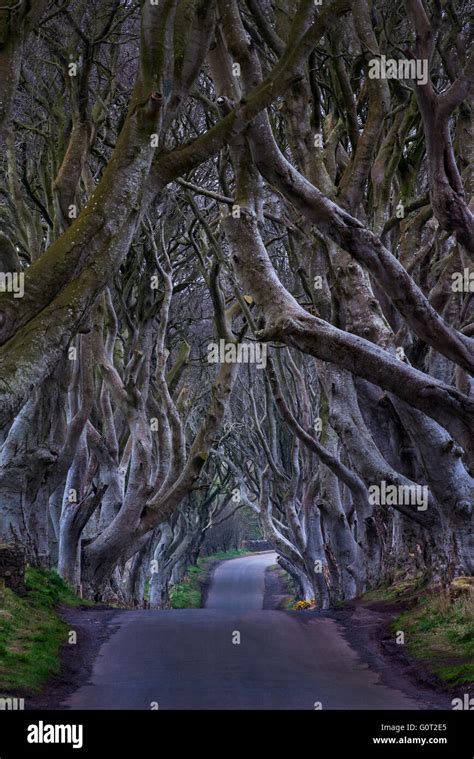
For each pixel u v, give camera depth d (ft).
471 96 51.65
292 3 52.31
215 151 38.01
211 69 49.62
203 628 50.98
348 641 46.78
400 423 60.29
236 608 138.92
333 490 84.23
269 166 41.24
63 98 60.29
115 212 33.88
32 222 61.21
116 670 37.45
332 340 40.45
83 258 32.89
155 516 77.30
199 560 218.79
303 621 55.36
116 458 81.05
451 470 50.62
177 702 30.50
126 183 34.32
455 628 43.57
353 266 52.49
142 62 35.58
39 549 65.67
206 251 77.56
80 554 74.13
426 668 37.24
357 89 58.39
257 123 41.06
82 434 72.64
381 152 56.08
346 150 67.36
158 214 77.41
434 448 50.21
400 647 43.42
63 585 64.54
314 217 41.55
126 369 78.38
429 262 54.80
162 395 78.69
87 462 73.61
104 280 33.32
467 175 50.75
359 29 51.34
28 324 31.14
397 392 40.24
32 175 67.62
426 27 37.81
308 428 96.63
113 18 52.85
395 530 67.51
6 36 32.91
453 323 53.67
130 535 75.10
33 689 32.01
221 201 49.75
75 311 31.81
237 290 70.59
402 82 54.80
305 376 103.65
